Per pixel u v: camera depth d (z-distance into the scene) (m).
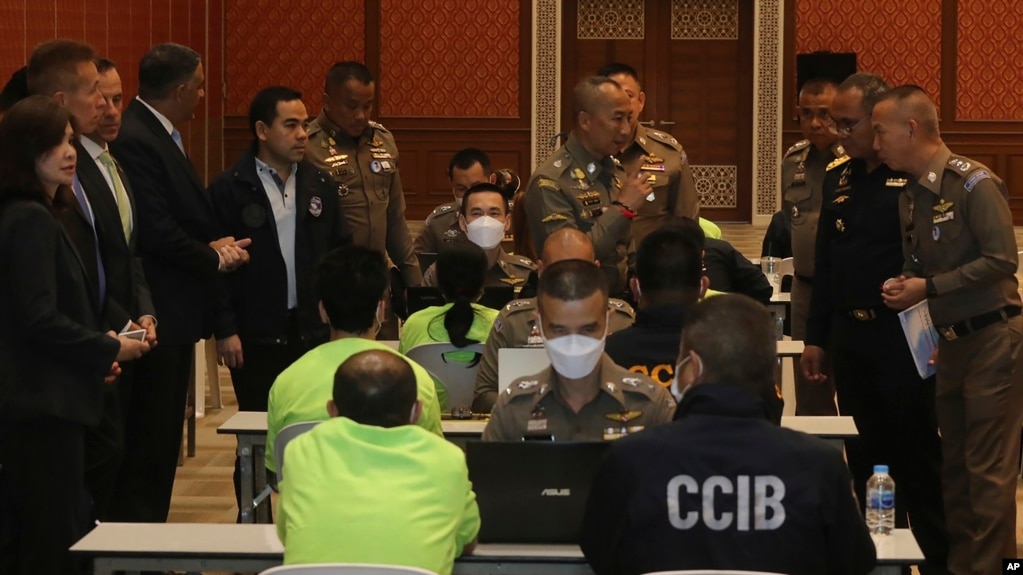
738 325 3.12
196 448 8.39
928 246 5.23
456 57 19.25
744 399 3.07
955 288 5.05
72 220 4.86
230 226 6.15
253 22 19.28
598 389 3.95
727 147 19.45
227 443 8.54
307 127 7.35
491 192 6.76
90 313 4.67
